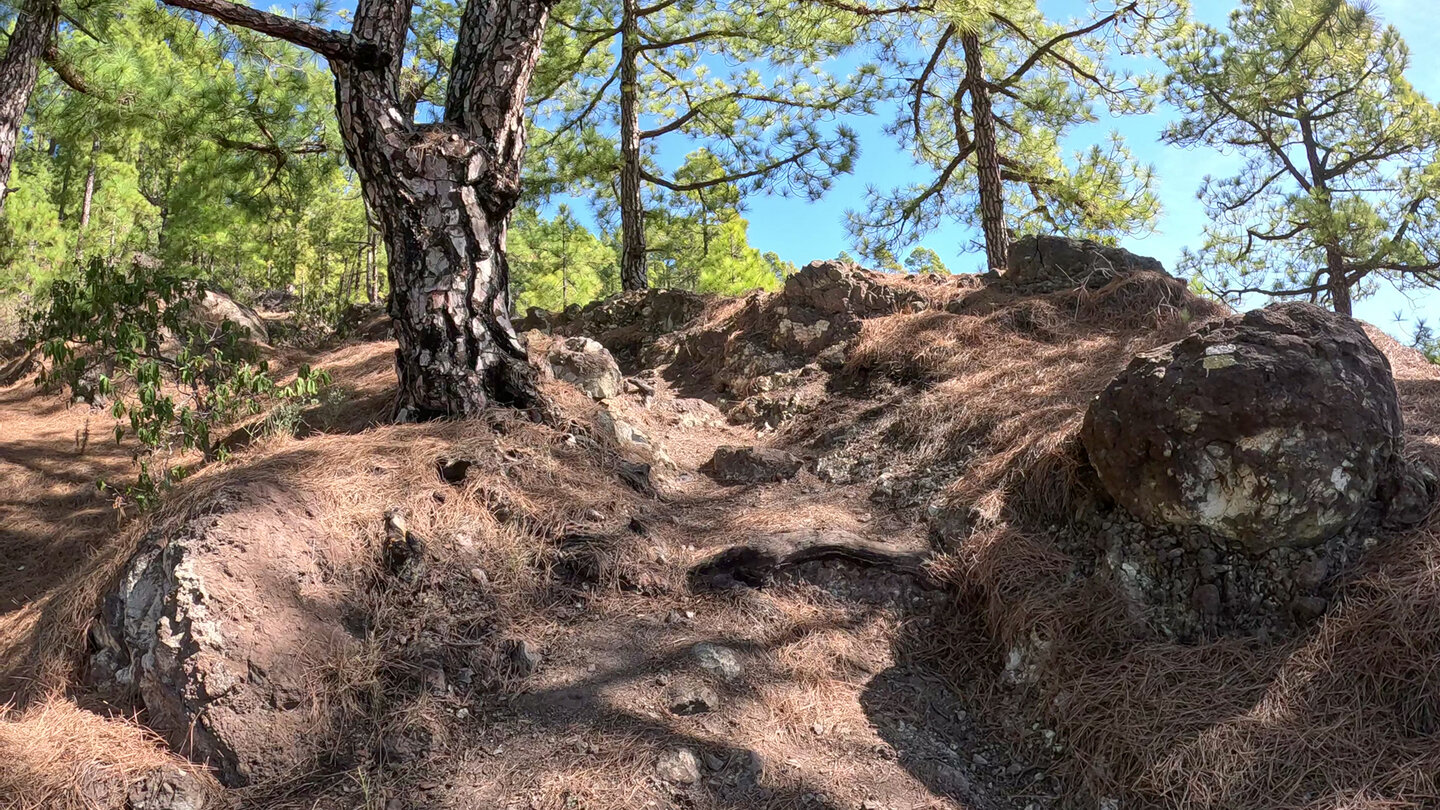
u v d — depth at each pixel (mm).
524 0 4785
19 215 13250
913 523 4336
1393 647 3008
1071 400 4684
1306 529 3336
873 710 3361
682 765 2875
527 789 2779
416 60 11156
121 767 2725
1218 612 3391
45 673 3184
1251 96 15164
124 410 4211
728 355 6875
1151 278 5848
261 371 4535
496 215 4758
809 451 5309
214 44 8617
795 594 3861
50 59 8133
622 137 11047
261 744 2834
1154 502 3557
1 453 6375
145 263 14656
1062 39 10617
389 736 2941
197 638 2908
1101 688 3266
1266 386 3357
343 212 17312
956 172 13117
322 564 3326
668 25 12234
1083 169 11828
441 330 4500
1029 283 6309
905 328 5988
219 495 3336
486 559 3641
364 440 4078
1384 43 14781
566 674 3254
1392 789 2711
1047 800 3082
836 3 8266
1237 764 2889
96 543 4910
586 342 6016
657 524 4246
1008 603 3684
